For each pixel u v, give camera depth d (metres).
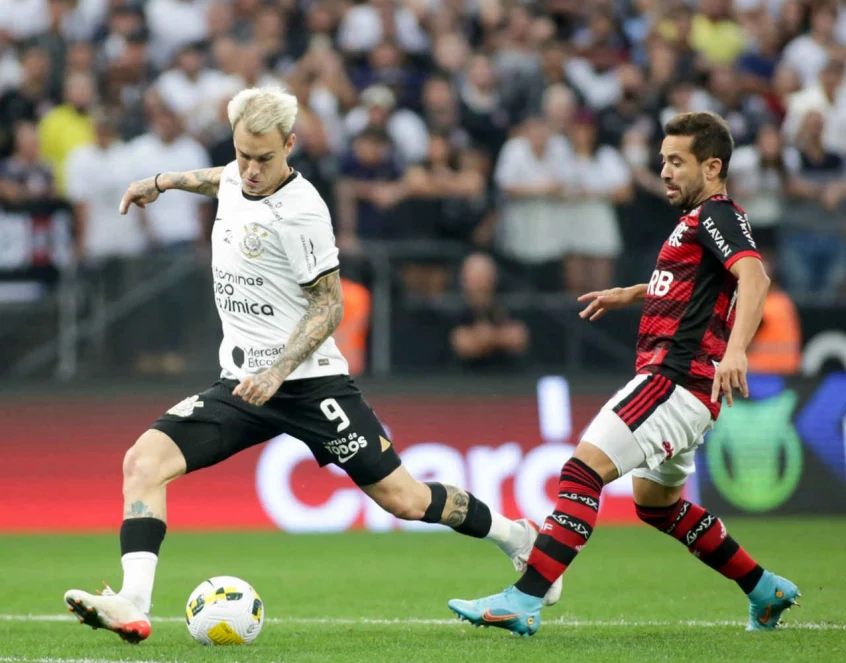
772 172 50.00
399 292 47.75
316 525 45.50
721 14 67.75
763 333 49.06
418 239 48.31
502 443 47.53
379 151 50.12
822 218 50.16
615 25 66.06
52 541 42.25
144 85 56.25
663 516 22.30
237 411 21.55
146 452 21.09
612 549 39.25
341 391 21.67
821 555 36.31
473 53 61.94
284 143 20.44
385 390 47.28
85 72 56.00
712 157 21.12
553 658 18.91
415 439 47.03
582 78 61.53
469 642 20.91
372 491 22.12
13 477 45.50
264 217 20.91
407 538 43.22
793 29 68.69
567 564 20.83
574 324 48.66
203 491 45.56
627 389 21.00
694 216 20.95
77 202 48.03
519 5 64.88
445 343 48.06
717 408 21.09
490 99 56.75
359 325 47.41
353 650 19.97
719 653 19.38
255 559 37.03
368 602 27.67
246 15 61.06
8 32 58.84
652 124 56.00
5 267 47.22
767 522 46.59
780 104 61.91
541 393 48.09
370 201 48.59
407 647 20.27
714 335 20.95
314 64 56.22
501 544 23.19
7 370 46.50
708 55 66.94
